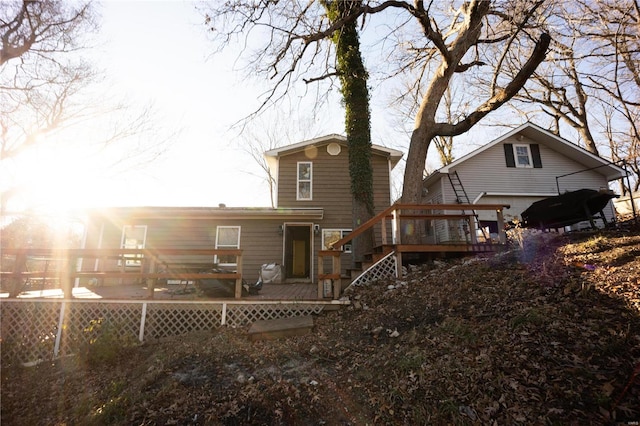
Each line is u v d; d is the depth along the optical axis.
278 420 3.09
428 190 15.59
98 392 4.14
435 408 2.82
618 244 5.03
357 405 3.12
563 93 17.97
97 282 11.24
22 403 4.29
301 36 8.20
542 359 3.01
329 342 4.52
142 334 5.64
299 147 13.59
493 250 6.95
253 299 5.80
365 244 8.60
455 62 8.98
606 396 2.48
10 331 5.75
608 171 13.88
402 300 5.28
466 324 3.90
